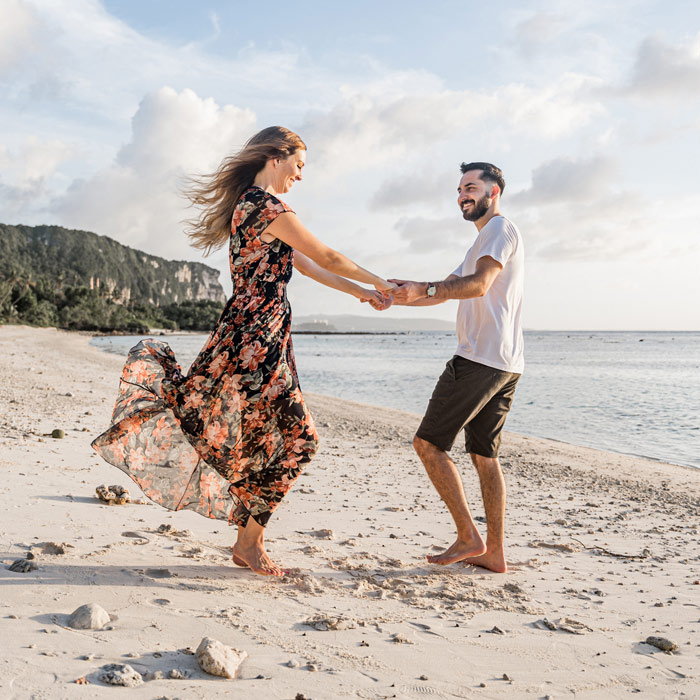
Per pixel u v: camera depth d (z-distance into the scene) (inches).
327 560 133.5
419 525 175.2
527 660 88.5
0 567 106.0
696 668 89.0
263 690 71.8
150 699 66.5
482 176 139.3
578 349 3329.2
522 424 557.6
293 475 112.3
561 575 136.5
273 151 115.7
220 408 110.9
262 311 110.4
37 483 176.7
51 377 689.6
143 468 116.8
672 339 6515.8
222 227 118.4
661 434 502.6
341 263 116.0
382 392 850.8
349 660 82.9
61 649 76.7
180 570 114.2
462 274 140.3
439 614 105.5
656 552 163.3
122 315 6776.6
